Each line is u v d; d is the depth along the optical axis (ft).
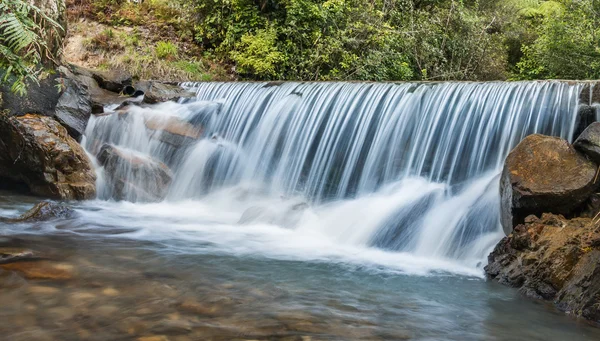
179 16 40.65
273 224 18.99
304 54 38.91
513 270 12.96
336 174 22.43
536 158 14.57
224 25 39.78
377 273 13.73
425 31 43.47
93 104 25.63
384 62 40.19
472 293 12.16
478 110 19.48
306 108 24.68
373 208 18.65
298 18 38.09
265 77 38.63
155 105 27.55
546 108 17.63
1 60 17.63
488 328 9.82
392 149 21.27
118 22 38.40
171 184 24.29
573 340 9.39
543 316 10.64
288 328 8.96
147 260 13.14
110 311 9.20
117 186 22.68
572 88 17.24
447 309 10.87
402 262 15.12
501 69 48.98
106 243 14.65
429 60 44.19
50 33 23.82
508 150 18.21
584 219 13.17
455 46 46.03
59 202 20.98
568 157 14.42
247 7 39.58
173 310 9.48
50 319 8.69
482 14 51.24
